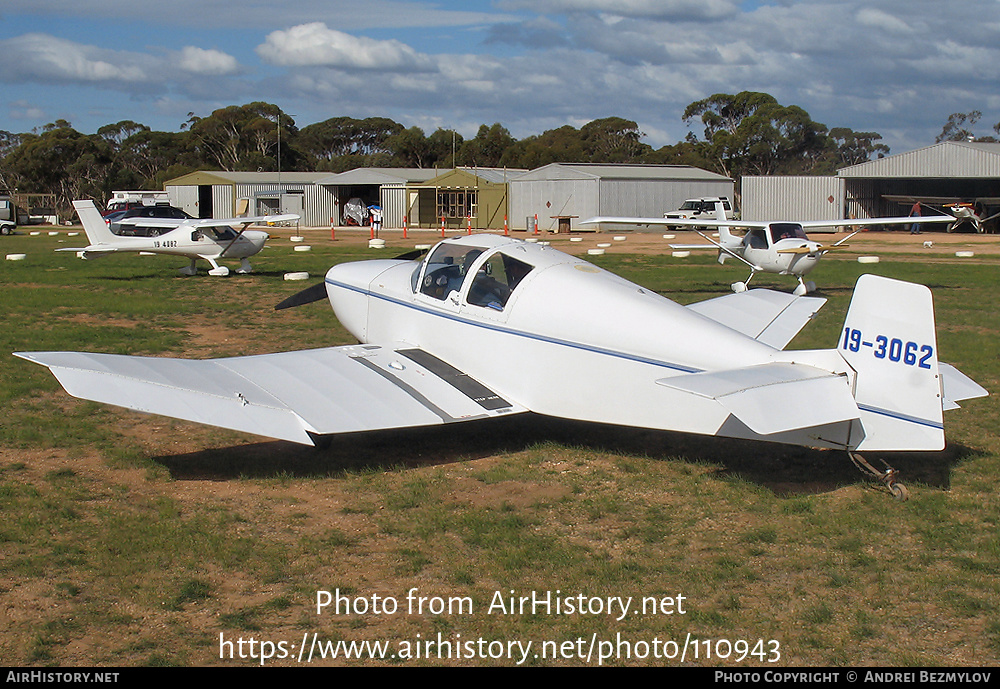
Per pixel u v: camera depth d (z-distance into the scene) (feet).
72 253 104.12
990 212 152.35
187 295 60.85
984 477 22.15
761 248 59.98
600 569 17.10
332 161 360.07
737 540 18.47
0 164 305.32
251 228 181.27
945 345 40.27
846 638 14.48
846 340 20.08
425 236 152.87
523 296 24.50
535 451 24.98
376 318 29.78
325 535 18.86
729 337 21.88
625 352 22.63
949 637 14.46
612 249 108.06
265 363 24.52
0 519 19.54
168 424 28.02
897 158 168.45
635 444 25.62
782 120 279.69
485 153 318.86
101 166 289.53
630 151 337.52
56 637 14.49
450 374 25.67
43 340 41.91
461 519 19.66
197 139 330.95
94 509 20.35
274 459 24.38
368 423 21.81
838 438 20.10
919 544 18.12
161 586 16.34
